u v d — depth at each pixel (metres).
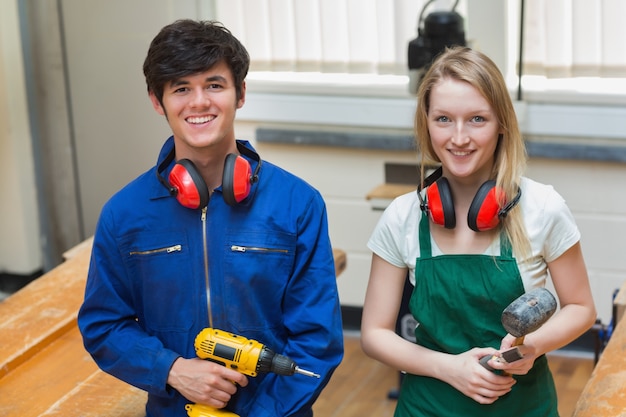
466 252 1.76
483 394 1.70
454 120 1.69
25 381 2.08
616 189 3.77
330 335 1.72
